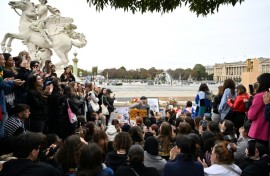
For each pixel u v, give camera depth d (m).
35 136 4.08
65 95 9.19
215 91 40.88
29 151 3.96
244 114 9.59
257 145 5.50
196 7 4.39
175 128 8.37
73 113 9.26
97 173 3.71
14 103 7.62
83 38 23.88
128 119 15.38
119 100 30.84
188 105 14.09
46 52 23.05
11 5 22.36
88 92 14.00
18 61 9.95
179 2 4.32
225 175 4.97
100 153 3.78
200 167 4.78
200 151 6.26
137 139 6.94
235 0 4.23
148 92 40.31
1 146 5.62
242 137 7.02
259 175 4.99
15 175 3.70
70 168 4.95
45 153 4.91
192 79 172.25
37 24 22.52
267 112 5.35
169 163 4.83
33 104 8.02
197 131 8.37
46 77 10.37
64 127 9.07
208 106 11.53
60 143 5.84
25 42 22.70
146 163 5.39
